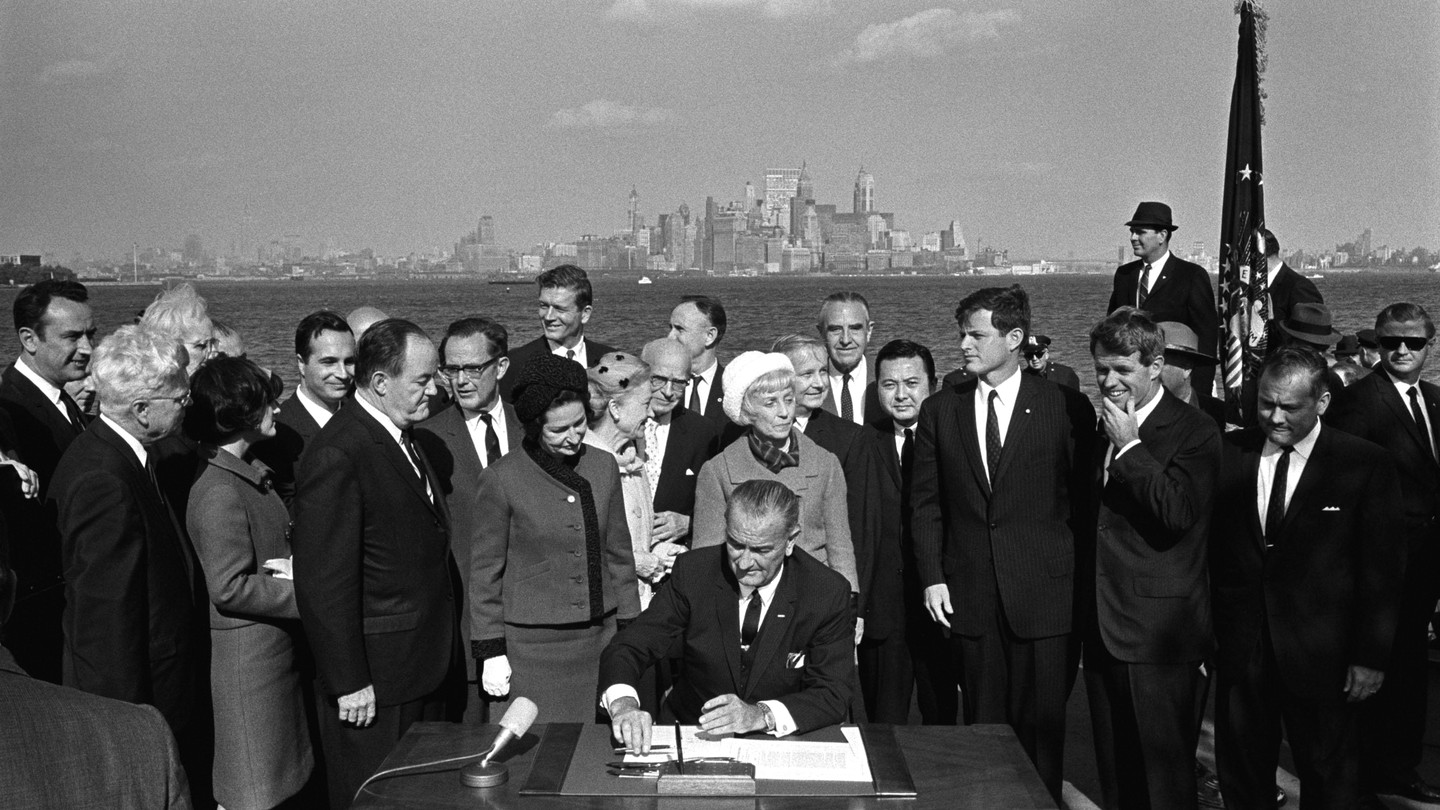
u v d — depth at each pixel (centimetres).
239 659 453
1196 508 454
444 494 525
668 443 595
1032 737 503
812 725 368
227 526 443
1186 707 463
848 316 665
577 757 342
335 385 573
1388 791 557
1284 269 756
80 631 400
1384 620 462
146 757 180
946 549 522
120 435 423
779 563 395
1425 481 566
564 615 463
